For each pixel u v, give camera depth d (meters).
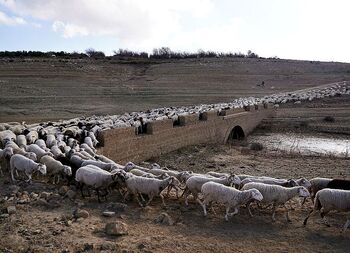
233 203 11.98
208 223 11.84
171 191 15.57
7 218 11.41
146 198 14.22
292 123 51.94
